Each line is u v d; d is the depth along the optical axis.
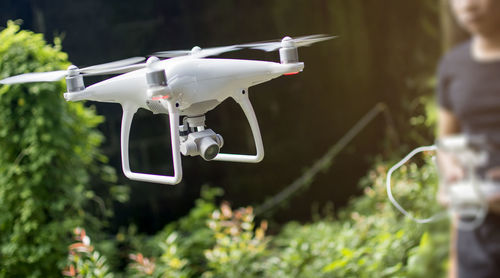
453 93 1.71
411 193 4.27
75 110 3.99
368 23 6.60
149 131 6.23
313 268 3.63
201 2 6.24
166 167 6.30
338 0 6.52
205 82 1.84
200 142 1.90
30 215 3.77
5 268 3.75
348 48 6.64
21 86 3.65
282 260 4.04
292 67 1.85
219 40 6.33
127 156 1.92
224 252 3.89
